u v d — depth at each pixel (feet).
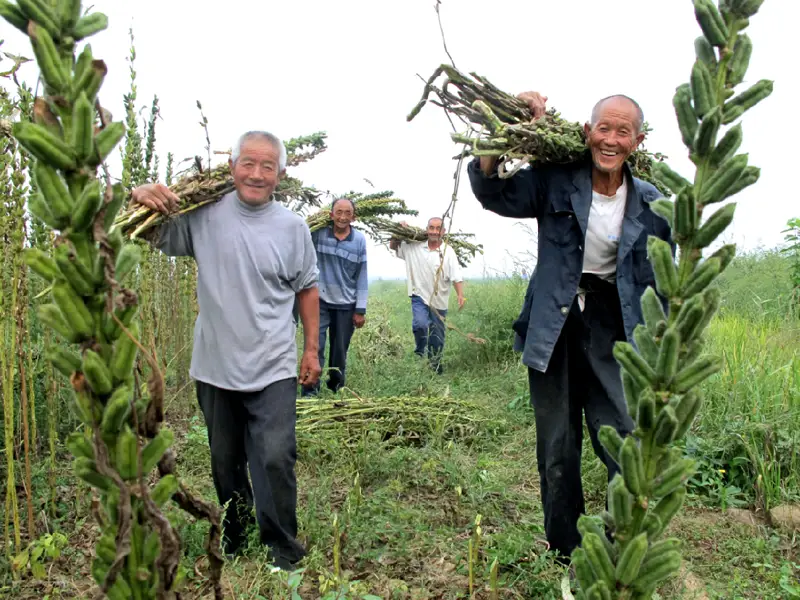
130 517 3.45
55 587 10.50
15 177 10.30
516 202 10.39
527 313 11.03
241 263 10.99
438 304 28.30
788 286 28.99
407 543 11.98
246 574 10.61
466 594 10.56
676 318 4.00
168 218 10.71
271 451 10.87
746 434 15.62
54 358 3.44
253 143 10.93
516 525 13.05
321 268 23.25
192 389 20.79
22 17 3.40
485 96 10.21
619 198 10.21
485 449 18.22
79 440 3.56
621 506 3.93
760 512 13.96
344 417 19.76
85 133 3.32
